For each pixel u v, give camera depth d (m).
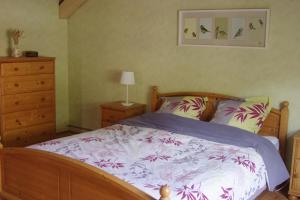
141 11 4.91
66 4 5.50
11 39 5.09
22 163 3.01
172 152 3.22
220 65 4.36
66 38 5.80
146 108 5.04
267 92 4.07
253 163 3.13
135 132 3.83
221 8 4.28
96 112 5.64
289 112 3.96
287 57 3.90
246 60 4.16
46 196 2.86
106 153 3.13
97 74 5.52
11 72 4.61
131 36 5.07
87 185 2.53
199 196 2.43
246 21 4.11
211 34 4.37
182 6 4.57
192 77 4.59
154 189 2.42
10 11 5.05
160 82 4.88
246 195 2.97
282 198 3.68
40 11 5.40
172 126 3.89
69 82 5.89
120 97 5.32
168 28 4.71
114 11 5.18
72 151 3.14
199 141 3.53
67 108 5.98
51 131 5.24
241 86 4.24
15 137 4.78
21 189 3.06
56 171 2.74
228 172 2.82
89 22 5.48
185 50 4.60
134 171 2.75
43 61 4.98
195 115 4.20
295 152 3.54
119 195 2.33
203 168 2.84
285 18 3.87
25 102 4.83
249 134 3.58
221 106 4.03
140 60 5.03
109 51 5.33
